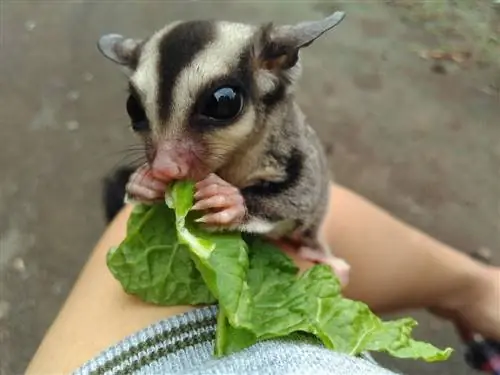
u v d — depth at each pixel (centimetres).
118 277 12
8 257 25
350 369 9
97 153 27
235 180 15
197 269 12
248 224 13
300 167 15
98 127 27
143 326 11
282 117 15
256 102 14
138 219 12
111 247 14
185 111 13
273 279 12
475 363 20
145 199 13
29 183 27
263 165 15
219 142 13
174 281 12
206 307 11
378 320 11
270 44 14
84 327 12
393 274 18
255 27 14
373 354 19
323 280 12
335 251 17
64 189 27
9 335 24
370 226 18
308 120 25
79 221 26
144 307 12
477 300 19
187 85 13
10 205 26
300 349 10
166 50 13
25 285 25
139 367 10
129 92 14
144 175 13
